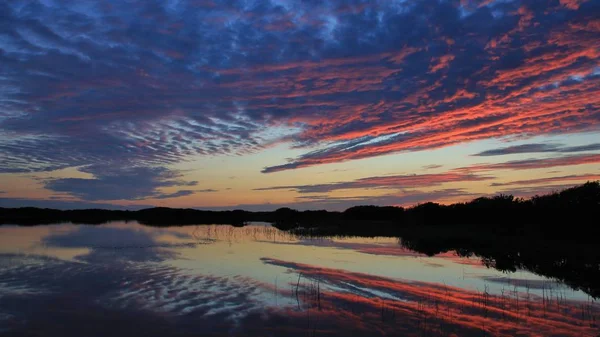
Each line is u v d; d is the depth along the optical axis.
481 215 50.50
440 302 14.06
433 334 10.82
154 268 19.70
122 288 15.34
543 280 18.36
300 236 39.94
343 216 72.44
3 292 14.52
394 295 15.04
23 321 11.39
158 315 12.03
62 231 44.03
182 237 37.22
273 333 10.71
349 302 13.86
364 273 19.41
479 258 25.47
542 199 42.66
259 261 22.58
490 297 14.88
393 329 11.17
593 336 10.79
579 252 27.42
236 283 16.55
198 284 16.22
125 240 33.38
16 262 20.88
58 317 11.76
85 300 13.56
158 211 85.06
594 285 17.27
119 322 11.38
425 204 57.88
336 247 30.59
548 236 37.19
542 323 11.83
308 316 12.20
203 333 10.62
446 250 29.72
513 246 30.94
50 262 21.02
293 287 15.98
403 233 42.56
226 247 29.44
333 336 10.57
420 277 18.73
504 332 11.04
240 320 11.72
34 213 78.19
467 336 10.71
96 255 23.86
